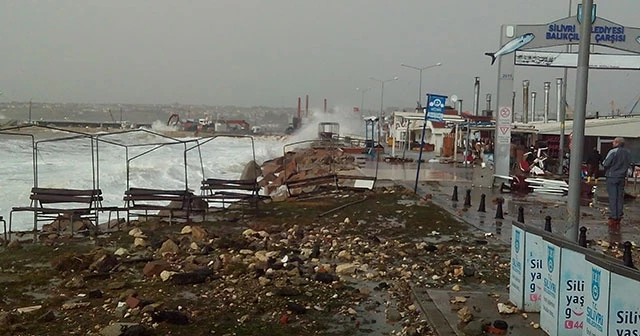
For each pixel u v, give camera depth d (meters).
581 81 10.07
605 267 5.43
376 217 16.95
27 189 26.47
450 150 50.31
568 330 6.66
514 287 8.42
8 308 8.42
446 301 8.82
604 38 23.59
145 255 11.84
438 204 19.55
